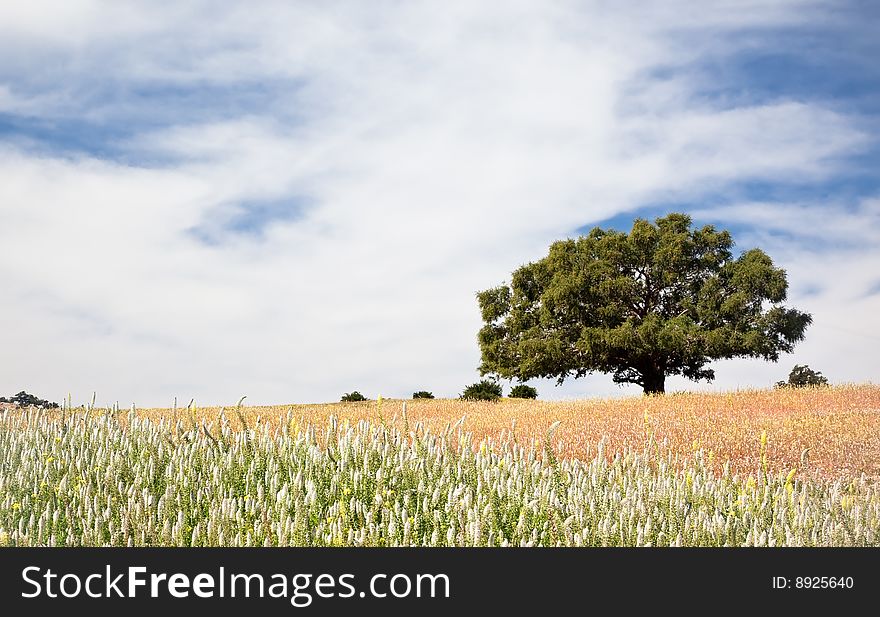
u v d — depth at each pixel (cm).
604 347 3881
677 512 636
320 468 688
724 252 4078
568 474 729
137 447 765
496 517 599
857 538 636
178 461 685
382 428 779
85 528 525
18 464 704
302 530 532
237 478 661
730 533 622
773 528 645
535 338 4066
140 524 519
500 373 4297
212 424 813
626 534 580
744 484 841
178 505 588
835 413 2373
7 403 1739
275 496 605
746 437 1852
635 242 4041
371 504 624
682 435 1911
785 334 3856
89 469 670
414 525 550
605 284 3884
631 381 4216
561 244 4259
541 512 618
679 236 3969
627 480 755
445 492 647
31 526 532
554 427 756
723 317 3869
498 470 686
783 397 2928
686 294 4022
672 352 3844
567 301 3950
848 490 865
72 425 842
